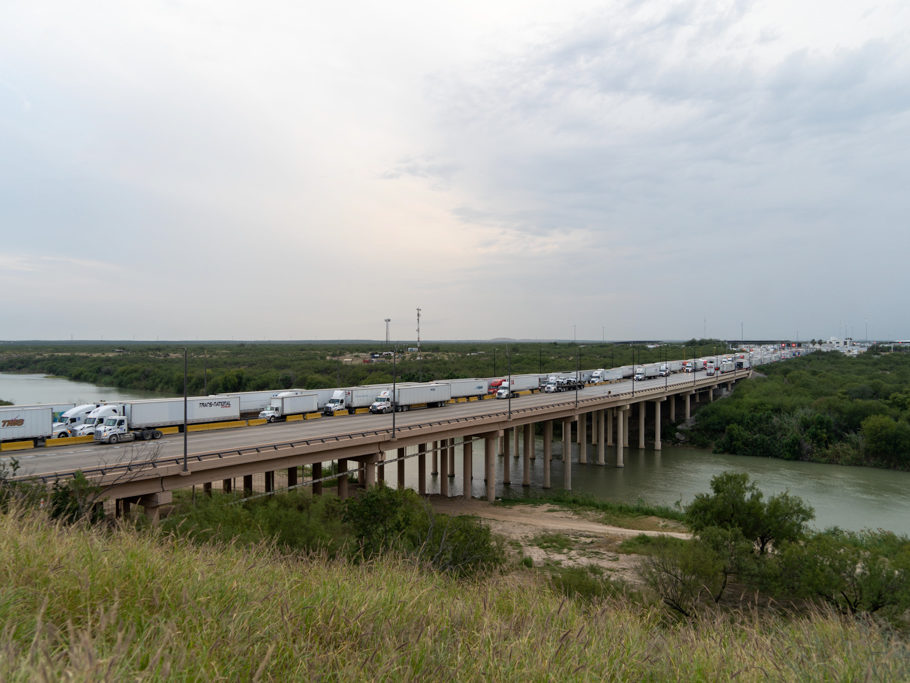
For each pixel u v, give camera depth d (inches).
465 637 226.7
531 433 3166.8
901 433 2795.3
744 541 935.0
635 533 1582.2
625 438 3577.8
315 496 1524.4
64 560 243.8
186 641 180.2
